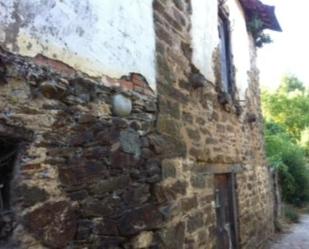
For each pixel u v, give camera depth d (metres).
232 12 8.83
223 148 7.01
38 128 2.99
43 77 3.03
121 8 3.99
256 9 10.35
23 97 2.89
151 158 4.08
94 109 3.49
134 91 4.05
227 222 7.20
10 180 2.90
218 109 6.93
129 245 3.65
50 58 3.10
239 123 8.40
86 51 3.46
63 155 3.18
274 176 13.47
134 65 4.13
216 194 6.66
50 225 3.03
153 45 4.57
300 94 31.69
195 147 5.53
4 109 2.78
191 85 5.62
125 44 4.01
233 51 8.69
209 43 6.75
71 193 3.22
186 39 5.64
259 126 10.66
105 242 3.43
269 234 10.59
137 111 4.04
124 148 3.72
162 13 4.89
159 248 3.96
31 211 2.91
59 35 3.20
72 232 3.19
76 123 3.30
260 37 11.27
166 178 4.31
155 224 3.95
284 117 30.83
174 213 4.41
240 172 8.12
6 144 2.93
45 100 3.06
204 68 6.33
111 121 3.63
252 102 10.13
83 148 3.34
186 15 5.72
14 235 2.81
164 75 4.75
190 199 5.07
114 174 3.59
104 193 3.47
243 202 8.12
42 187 3.00
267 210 10.54
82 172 3.30
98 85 3.56
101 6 3.69
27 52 2.92
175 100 4.98
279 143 19.64
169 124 4.67
